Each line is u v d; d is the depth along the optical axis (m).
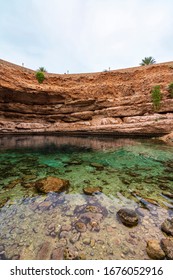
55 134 23.75
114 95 27.33
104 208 4.22
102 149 12.90
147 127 21.31
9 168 7.72
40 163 8.80
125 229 3.39
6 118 22.80
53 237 3.14
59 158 10.00
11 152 11.38
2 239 3.07
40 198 4.70
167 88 23.36
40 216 3.83
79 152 11.80
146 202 4.57
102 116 25.84
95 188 5.45
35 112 24.97
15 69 25.11
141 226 3.49
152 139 19.03
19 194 4.93
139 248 2.90
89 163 8.90
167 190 5.40
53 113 25.86
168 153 11.35
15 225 3.49
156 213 4.02
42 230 3.34
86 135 23.17
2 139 17.27
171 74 24.66
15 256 2.71
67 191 5.22
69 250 2.83
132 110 23.98
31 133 22.88
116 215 3.91
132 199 4.74
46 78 28.44
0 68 22.19
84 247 2.90
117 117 24.88
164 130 20.56
